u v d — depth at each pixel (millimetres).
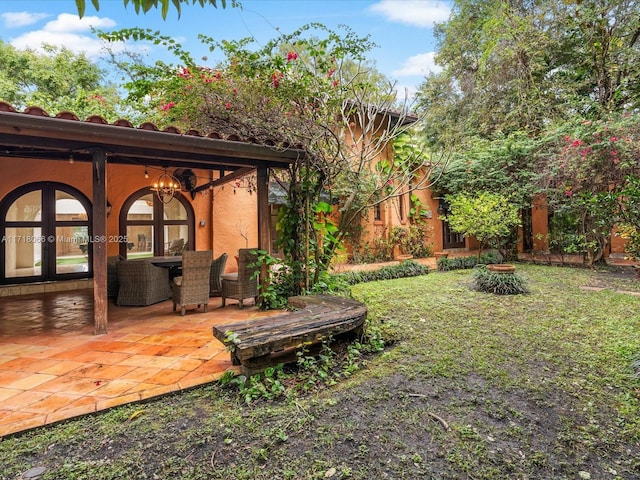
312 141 5387
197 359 3479
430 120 13547
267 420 2451
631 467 2025
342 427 2373
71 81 13898
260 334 3057
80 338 4137
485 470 1983
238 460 2045
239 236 9539
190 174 8359
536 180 9602
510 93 11594
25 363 3365
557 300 6191
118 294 5977
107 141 4031
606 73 10070
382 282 8273
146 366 3303
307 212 5742
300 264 5785
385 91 6664
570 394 2838
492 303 6016
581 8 9766
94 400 2648
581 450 2166
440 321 4949
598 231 9484
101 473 1915
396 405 2676
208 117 5387
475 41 12555
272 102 5246
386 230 11922
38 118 3436
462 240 14852
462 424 2424
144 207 8273
